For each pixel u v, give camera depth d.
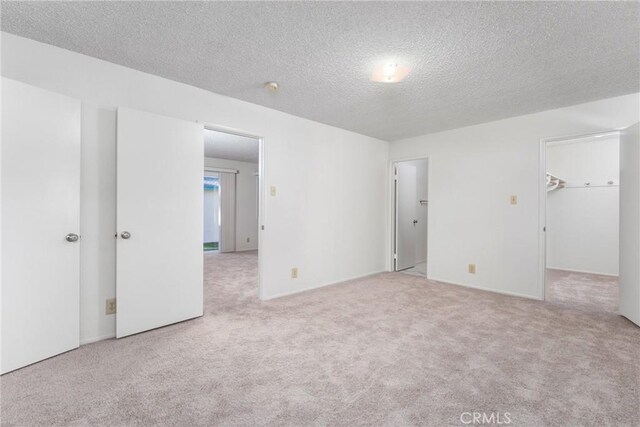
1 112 1.80
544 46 2.05
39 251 1.96
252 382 1.75
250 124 3.22
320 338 2.35
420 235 5.94
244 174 7.79
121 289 2.33
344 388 1.69
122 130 2.33
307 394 1.64
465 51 2.12
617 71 2.40
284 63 2.35
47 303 2.00
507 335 2.41
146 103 2.52
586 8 1.66
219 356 2.05
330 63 2.33
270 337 2.36
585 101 3.07
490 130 3.81
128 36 2.00
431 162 4.43
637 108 2.84
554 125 3.32
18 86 1.87
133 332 2.39
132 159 2.38
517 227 3.59
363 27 1.87
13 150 1.85
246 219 7.84
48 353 2.00
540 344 2.24
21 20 1.83
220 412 1.49
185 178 2.70
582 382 1.75
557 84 2.66
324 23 1.83
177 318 2.66
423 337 2.37
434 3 1.64
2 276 1.80
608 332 2.47
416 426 1.40
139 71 2.49
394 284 4.13
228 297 3.48
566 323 2.67
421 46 2.07
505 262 3.67
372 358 2.03
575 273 4.90
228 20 1.82
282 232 3.55
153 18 1.81
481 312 2.96
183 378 1.78
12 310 1.84
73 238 2.12
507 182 3.67
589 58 2.20
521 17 1.74
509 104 3.18
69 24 1.87
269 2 1.65
